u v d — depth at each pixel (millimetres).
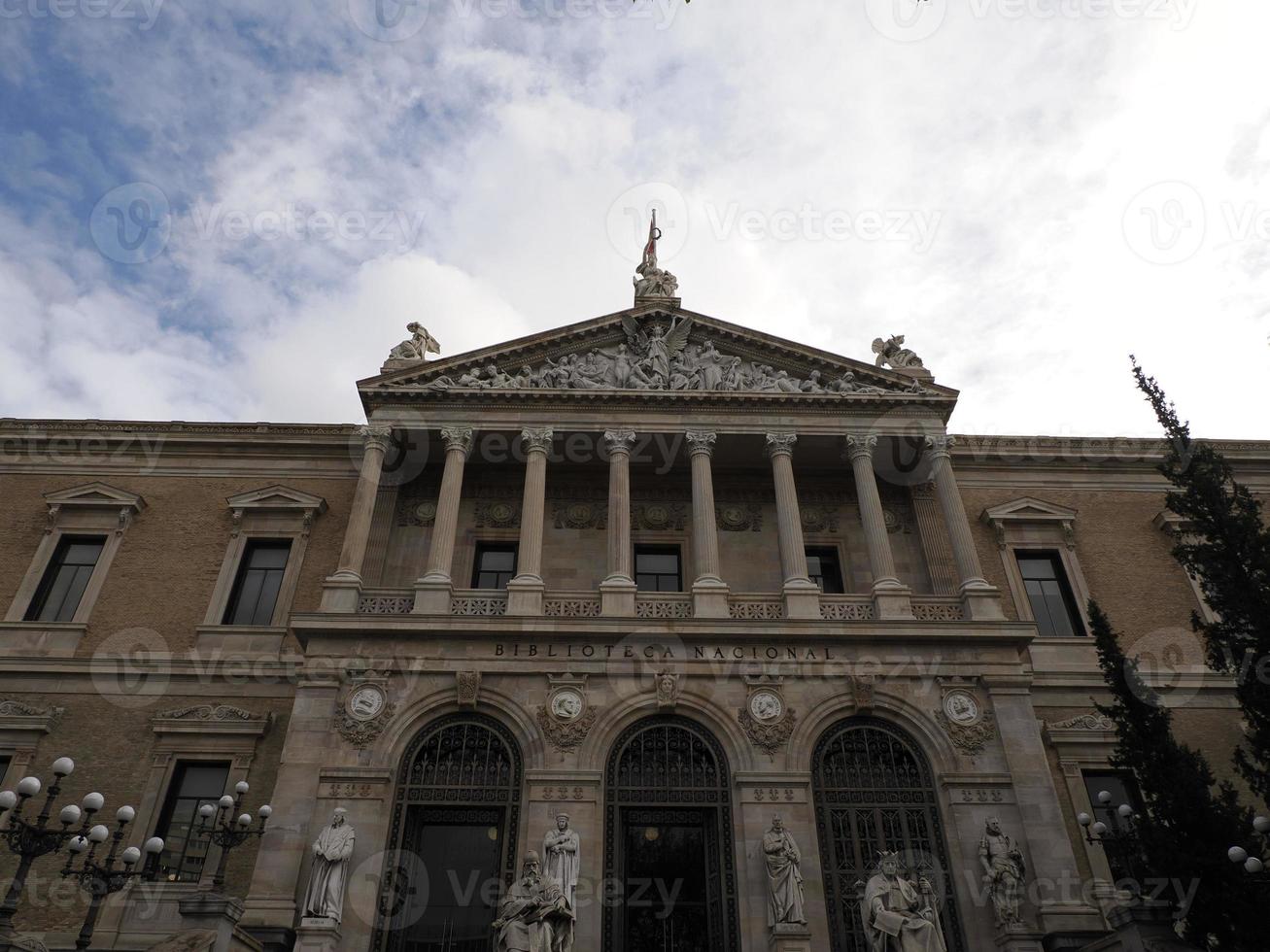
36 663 27531
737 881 22078
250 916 20672
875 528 27734
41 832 15578
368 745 23438
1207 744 27484
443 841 23391
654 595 26656
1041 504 31516
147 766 25969
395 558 29359
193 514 31078
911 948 19312
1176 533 30984
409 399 29438
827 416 29781
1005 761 23766
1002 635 25297
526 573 26469
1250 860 17438
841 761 24109
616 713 24172
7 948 14656
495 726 24234
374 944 21000
